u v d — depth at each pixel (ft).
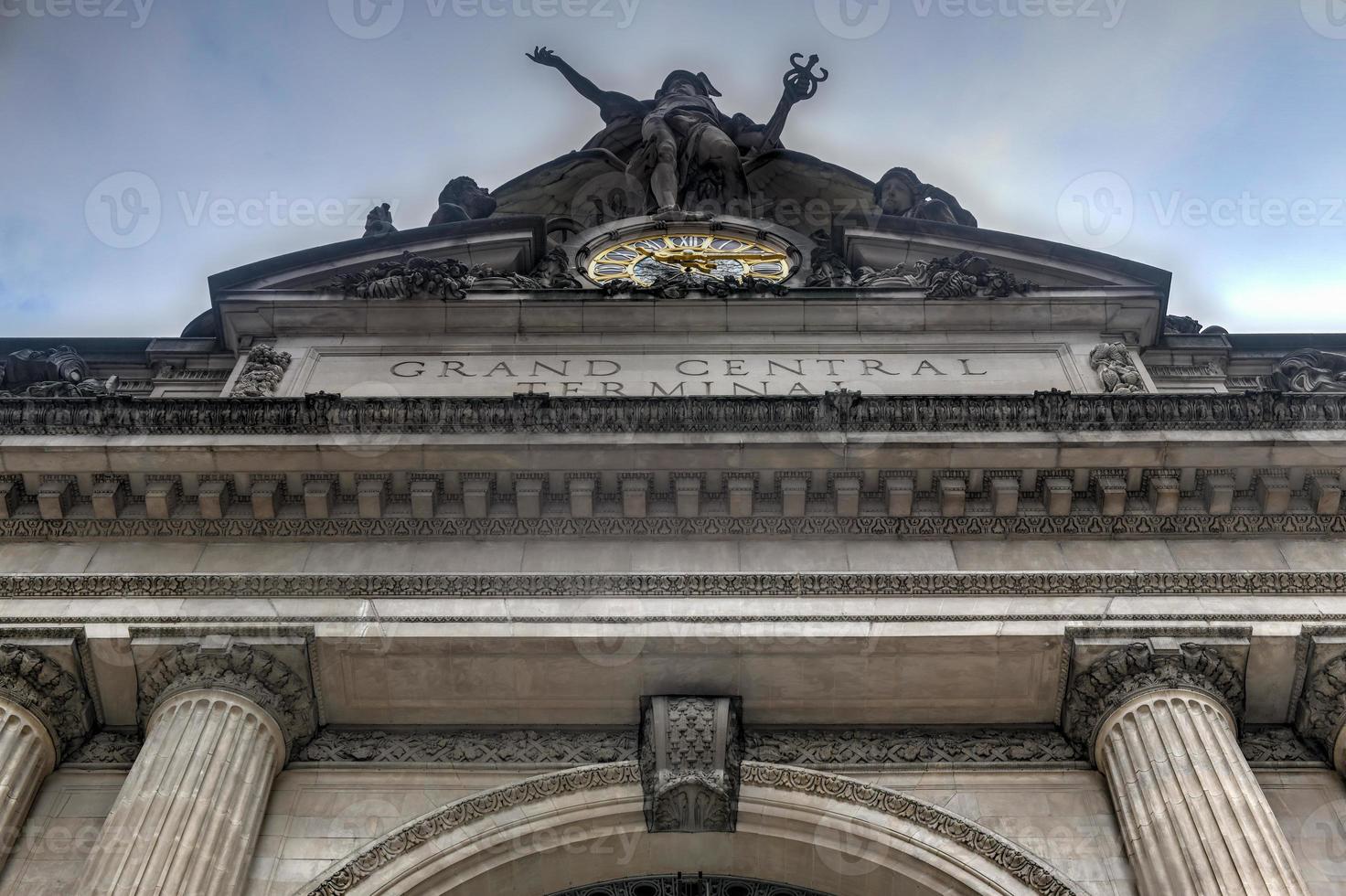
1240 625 63.31
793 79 114.32
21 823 59.26
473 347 83.15
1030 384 79.97
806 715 64.85
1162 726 59.82
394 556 67.72
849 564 67.15
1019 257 90.94
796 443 68.33
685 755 61.46
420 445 68.33
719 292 85.66
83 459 68.54
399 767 62.59
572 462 68.54
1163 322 87.25
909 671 63.82
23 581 64.85
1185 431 69.10
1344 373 81.46
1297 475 69.36
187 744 58.29
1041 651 63.36
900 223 94.58
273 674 62.39
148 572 66.39
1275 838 54.90
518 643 62.85
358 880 57.36
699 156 108.37
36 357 82.48
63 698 62.39
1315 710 63.00
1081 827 60.03
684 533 68.59
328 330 84.48
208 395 82.84
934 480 69.36
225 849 55.67
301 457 68.64
